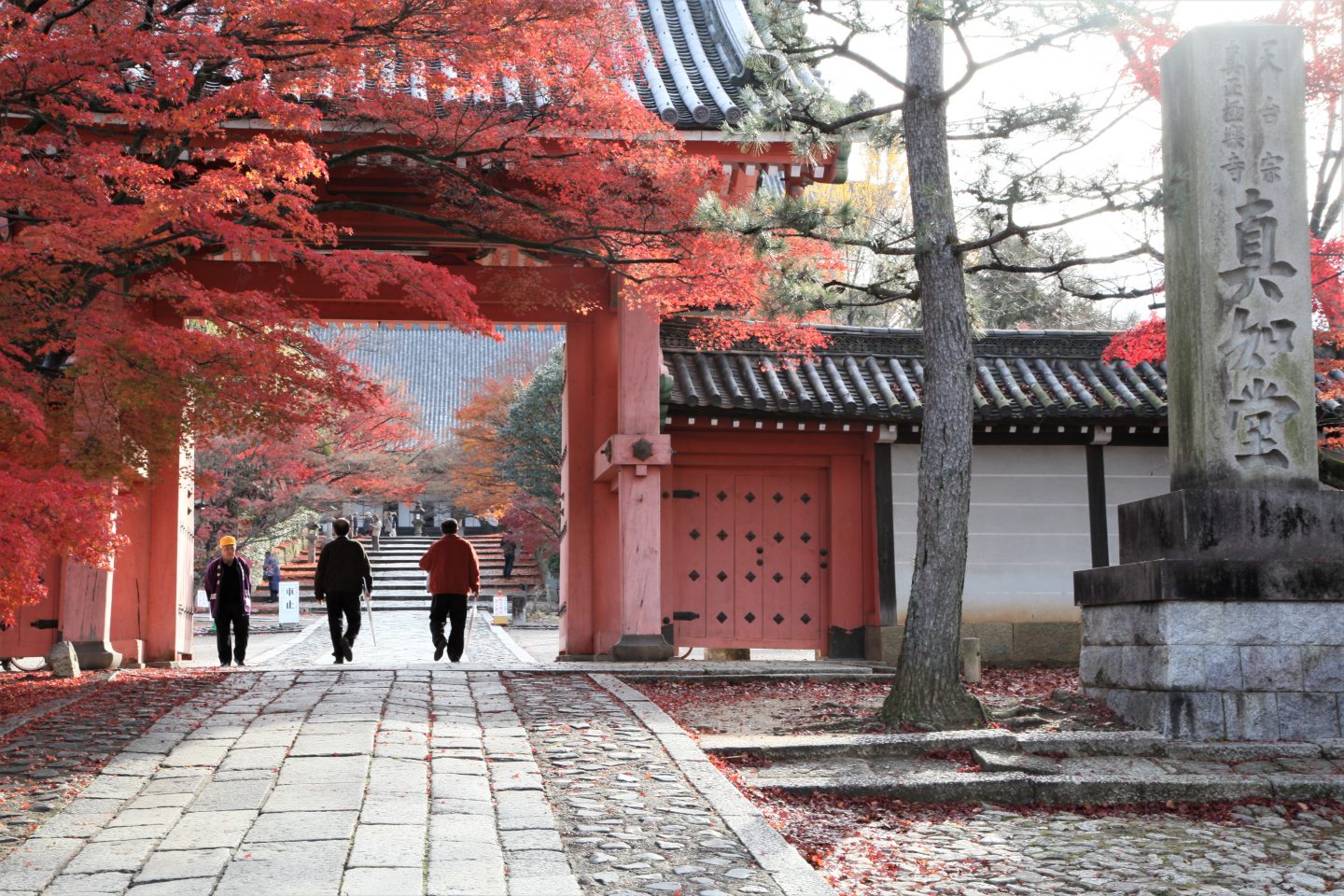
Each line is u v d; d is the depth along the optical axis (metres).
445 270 10.61
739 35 15.09
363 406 10.56
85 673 12.94
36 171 8.30
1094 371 16.06
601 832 6.53
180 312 9.46
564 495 16.41
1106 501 15.73
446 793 7.04
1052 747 9.07
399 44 10.17
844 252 12.98
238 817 6.46
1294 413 9.60
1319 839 7.48
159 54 8.49
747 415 15.05
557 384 35.78
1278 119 9.70
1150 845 7.30
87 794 6.93
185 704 10.01
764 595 15.67
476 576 15.91
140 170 8.21
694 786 7.55
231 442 29.97
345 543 15.52
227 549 15.26
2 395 7.32
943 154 10.66
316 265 10.18
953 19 9.46
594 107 11.89
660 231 12.12
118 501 11.30
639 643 13.98
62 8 9.48
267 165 8.65
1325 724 9.27
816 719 10.52
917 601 10.28
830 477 15.77
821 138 11.06
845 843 7.17
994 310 24.55
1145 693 9.66
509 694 10.75
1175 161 9.98
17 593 8.00
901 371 15.86
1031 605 15.52
